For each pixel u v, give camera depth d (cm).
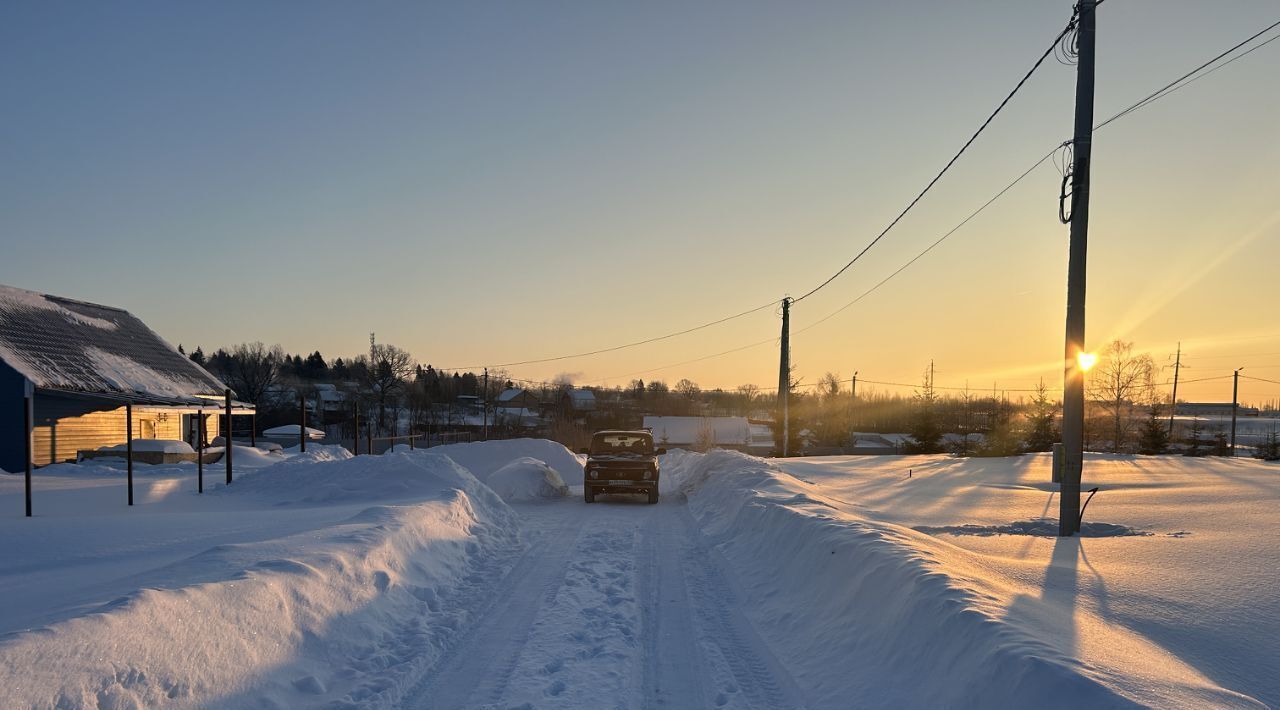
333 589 695
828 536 860
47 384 2550
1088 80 1119
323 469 1745
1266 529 1028
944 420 7238
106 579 735
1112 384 5262
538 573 987
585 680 585
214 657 505
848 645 616
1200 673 458
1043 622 523
